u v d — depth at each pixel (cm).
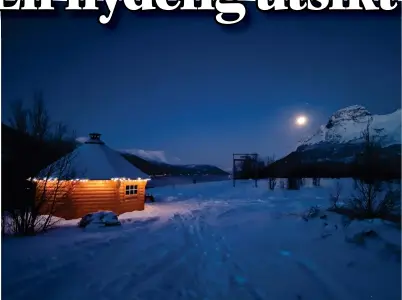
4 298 391
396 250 512
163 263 543
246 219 1005
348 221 745
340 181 2659
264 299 387
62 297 397
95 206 1284
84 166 1301
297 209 1188
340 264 484
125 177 1362
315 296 388
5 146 861
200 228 905
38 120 906
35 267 509
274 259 535
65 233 828
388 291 388
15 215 809
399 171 893
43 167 987
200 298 395
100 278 465
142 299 392
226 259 562
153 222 1064
